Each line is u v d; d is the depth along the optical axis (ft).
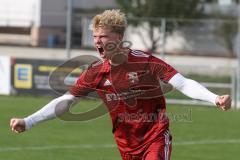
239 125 126.72
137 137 41.09
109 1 323.78
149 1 230.27
